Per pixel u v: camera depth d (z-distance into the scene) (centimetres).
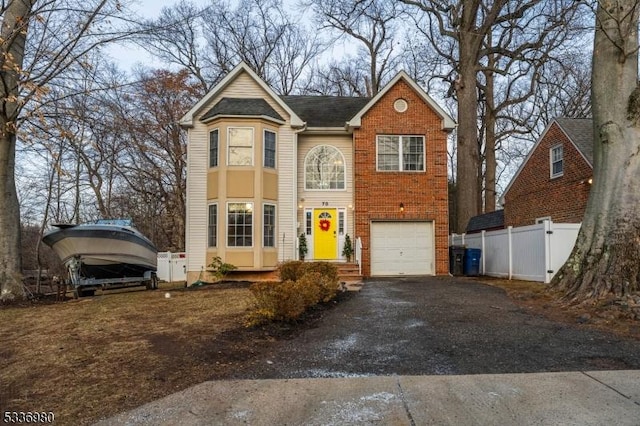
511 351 580
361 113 1650
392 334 684
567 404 403
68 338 657
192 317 796
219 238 1502
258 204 1515
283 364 541
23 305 1098
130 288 1694
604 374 482
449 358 555
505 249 1561
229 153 1527
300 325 749
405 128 1681
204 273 1539
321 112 1831
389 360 552
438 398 422
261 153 1536
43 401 429
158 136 2892
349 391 444
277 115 1605
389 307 912
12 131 1110
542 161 1816
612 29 905
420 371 508
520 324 732
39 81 1162
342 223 1700
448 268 1673
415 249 1678
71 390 457
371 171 1662
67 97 1185
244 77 1667
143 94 2536
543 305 884
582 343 611
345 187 1716
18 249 1212
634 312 734
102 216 2888
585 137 1609
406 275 1656
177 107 2914
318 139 1733
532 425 363
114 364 534
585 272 890
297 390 449
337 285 1105
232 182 1515
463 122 2397
